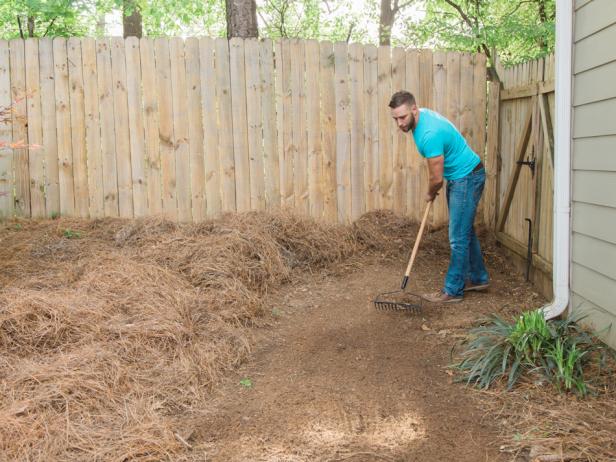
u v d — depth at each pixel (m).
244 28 6.61
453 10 10.47
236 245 5.26
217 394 3.44
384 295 4.98
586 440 2.81
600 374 3.39
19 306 3.87
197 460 2.76
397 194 6.36
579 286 4.12
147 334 3.78
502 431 2.97
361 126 6.22
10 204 6.08
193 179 6.09
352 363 3.81
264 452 2.82
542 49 8.65
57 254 5.33
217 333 4.07
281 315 4.66
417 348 4.03
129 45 5.91
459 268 4.79
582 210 4.04
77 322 3.84
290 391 3.45
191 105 6.01
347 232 6.03
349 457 2.78
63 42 5.91
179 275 4.87
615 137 3.56
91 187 6.09
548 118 4.96
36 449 2.74
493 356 3.54
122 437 2.88
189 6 9.47
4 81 5.95
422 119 4.54
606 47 3.62
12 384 3.17
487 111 6.49
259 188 6.16
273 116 6.10
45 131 6.01
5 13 8.18
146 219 5.89
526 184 5.52
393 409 3.23
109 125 6.01
